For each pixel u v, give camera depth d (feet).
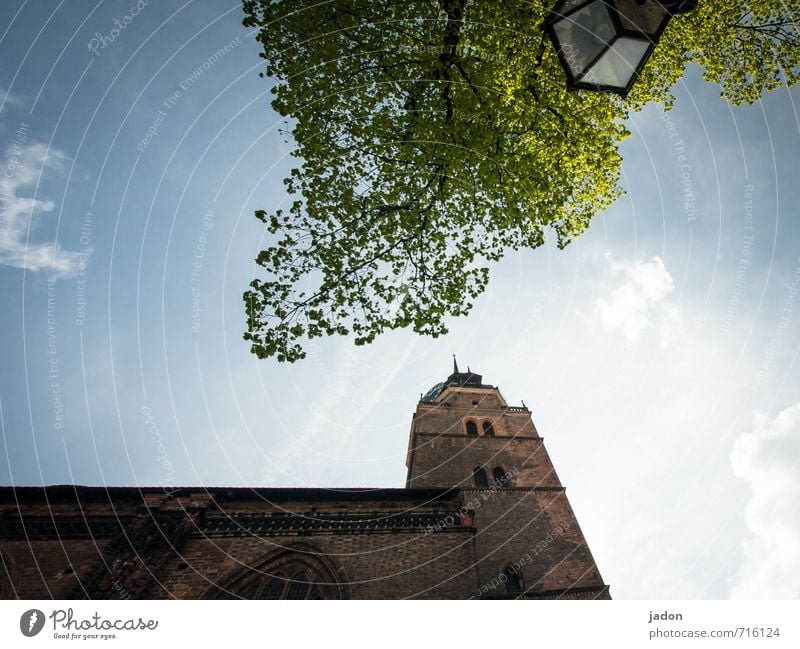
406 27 30.96
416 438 71.97
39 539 41.65
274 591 40.57
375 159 33.24
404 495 52.16
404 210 34.65
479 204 35.63
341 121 33.04
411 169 33.47
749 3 39.75
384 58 31.14
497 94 31.83
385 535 47.14
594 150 37.52
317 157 32.53
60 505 44.29
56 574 38.65
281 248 31.48
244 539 44.29
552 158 36.94
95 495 45.55
